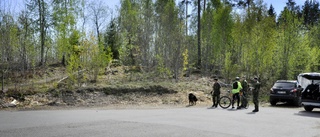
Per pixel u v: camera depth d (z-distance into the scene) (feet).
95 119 38.24
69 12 120.57
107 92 68.03
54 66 114.52
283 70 104.27
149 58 129.18
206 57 132.57
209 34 137.59
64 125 33.01
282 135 29.17
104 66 82.94
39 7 116.26
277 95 65.05
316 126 34.94
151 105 60.44
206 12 141.28
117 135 27.58
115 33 144.97
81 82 76.18
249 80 105.19
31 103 57.88
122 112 47.34
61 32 111.45
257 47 105.81
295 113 49.03
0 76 79.05
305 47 105.19
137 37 134.00
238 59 115.75
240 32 113.39
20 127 31.55
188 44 126.72
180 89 76.38
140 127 32.07
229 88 89.76
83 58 79.00
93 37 80.94
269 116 43.60
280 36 106.83
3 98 58.23
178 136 27.53
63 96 63.31
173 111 49.26
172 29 119.34
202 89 79.92
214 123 35.68
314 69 117.29
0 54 80.12
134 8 145.07
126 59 137.90
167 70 97.09
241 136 28.14
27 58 89.25
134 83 78.54
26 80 78.95
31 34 110.83
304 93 53.62
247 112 48.67
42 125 32.96
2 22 82.12
